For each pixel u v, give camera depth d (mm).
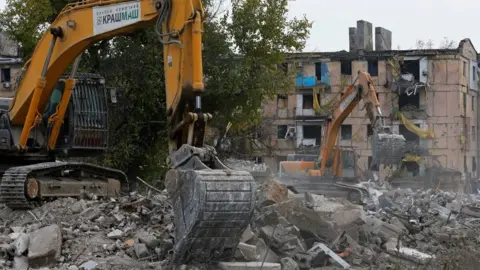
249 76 30891
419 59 61688
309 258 12953
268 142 59969
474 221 21719
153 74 27812
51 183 16297
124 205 14461
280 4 31062
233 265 11531
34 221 14844
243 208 11000
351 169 35188
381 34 65562
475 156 66438
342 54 62406
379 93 62031
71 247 12883
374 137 24844
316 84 62375
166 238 12867
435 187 49156
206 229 11023
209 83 29484
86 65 27359
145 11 13844
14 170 15734
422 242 16516
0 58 54406
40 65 16609
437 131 61406
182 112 12305
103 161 26328
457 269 13852
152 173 28828
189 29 12219
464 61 62812
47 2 29125
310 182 28156
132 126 27750
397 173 48531
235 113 31359
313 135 62531
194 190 10930
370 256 13891
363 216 15375
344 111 28391
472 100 65625
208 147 11875
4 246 12703
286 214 14133
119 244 12992
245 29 30609
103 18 14930
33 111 16891
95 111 18562
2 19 30031
